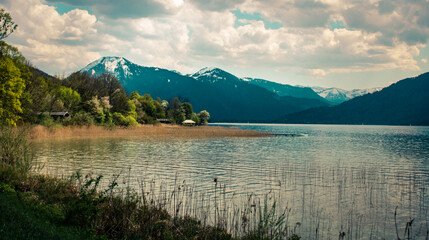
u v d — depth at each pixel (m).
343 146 53.69
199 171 24.53
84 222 9.47
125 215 10.20
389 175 25.25
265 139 65.06
